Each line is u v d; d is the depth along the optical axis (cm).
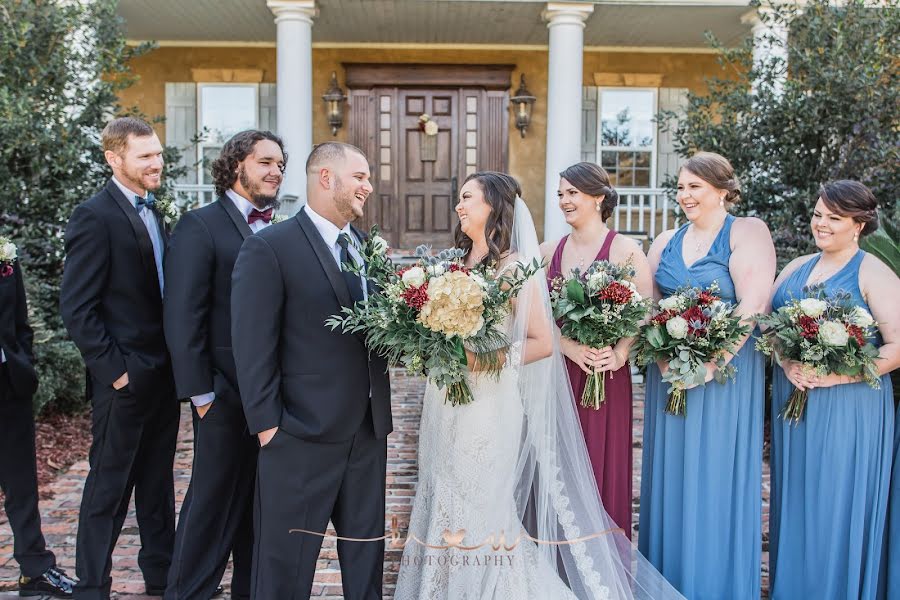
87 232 298
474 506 285
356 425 268
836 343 277
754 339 312
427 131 1065
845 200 296
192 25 977
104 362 296
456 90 1080
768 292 306
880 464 297
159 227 331
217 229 296
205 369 286
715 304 290
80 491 484
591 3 862
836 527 296
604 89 1096
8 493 329
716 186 313
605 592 290
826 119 605
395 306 253
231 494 300
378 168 1083
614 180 1109
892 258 404
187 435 620
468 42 1061
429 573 287
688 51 1084
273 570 262
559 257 339
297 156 850
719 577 308
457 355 255
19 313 333
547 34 1016
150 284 314
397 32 1009
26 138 609
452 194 1081
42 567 332
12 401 325
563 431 300
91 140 665
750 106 638
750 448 310
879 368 287
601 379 312
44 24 630
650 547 324
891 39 592
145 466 328
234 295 259
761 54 839
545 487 294
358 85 1067
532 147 1084
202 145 1076
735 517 308
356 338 269
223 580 354
